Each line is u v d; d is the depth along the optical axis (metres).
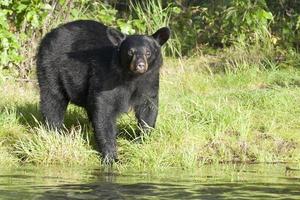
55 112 14.02
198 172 11.86
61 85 13.87
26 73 18.05
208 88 17.64
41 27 18.05
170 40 20.56
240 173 11.74
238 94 16.39
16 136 13.80
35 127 13.90
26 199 9.39
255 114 15.12
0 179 10.98
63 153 12.76
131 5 21.98
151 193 9.89
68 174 11.58
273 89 16.89
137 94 13.22
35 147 12.98
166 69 18.83
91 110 13.16
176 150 12.93
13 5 16.67
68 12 18.53
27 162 12.77
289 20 21.64
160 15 20.50
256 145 13.58
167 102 15.32
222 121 14.03
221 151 13.21
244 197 9.62
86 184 10.60
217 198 9.54
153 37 13.16
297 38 21.06
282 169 12.20
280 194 9.87
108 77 13.02
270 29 21.31
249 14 20.33
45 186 10.38
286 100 15.78
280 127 14.59
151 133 13.37
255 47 20.45
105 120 13.04
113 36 13.06
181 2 23.47
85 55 13.47
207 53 21.12
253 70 18.50
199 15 22.69
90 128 13.98
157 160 12.49
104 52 13.31
